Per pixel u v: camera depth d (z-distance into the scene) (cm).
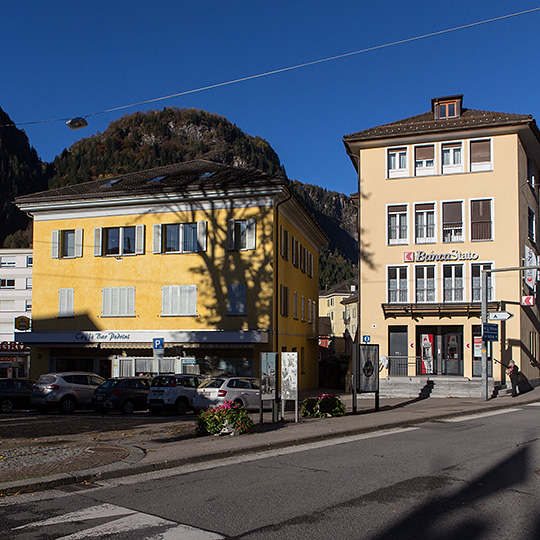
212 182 3262
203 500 787
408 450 1204
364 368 1978
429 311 3019
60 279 3472
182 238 3272
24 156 14762
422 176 3123
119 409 2364
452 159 3111
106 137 16775
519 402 2408
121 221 3397
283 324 3328
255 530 648
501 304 2936
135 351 3325
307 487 858
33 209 3534
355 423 1653
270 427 1573
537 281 3534
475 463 1042
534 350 3338
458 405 2286
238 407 1488
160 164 14712
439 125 3080
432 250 3078
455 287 3045
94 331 3334
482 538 617
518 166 3027
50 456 1105
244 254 3153
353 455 1148
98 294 3391
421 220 3120
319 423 1667
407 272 3103
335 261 17788
